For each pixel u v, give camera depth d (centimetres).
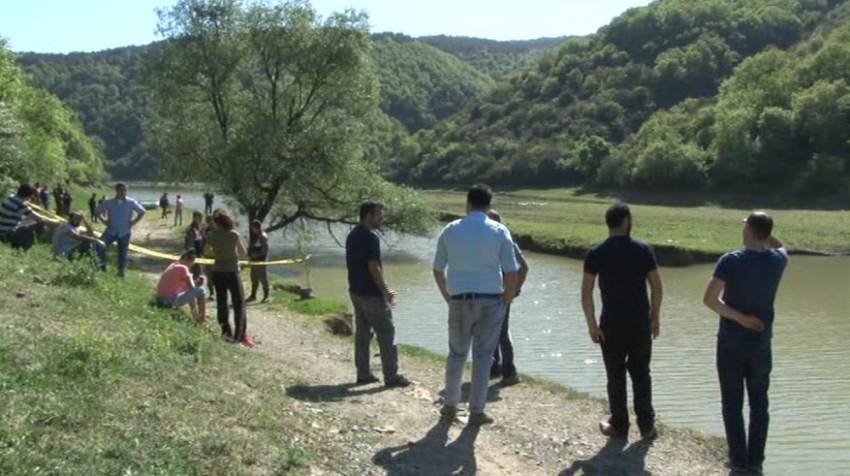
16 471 522
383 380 1020
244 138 3250
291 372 1016
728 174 8000
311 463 673
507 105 12531
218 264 1173
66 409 636
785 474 1187
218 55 3334
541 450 802
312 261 3731
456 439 801
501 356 1109
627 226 807
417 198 3616
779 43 12331
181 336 1009
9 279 1130
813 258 3997
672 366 1822
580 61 12750
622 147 9950
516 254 884
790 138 7919
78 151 8800
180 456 612
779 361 1889
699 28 12544
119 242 1609
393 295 995
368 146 3575
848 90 7906
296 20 3372
